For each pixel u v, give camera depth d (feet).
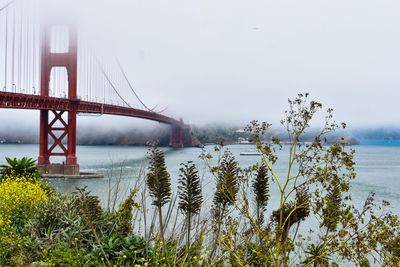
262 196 23.00
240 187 24.26
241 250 22.47
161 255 26.11
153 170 23.88
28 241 35.70
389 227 18.94
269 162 21.15
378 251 18.97
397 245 18.69
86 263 28.89
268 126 21.25
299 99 29.14
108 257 29.04
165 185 23.84
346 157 19.12
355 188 181.57
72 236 33.47
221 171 22.95
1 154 554.46
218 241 22.66
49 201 42.50
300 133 19.92
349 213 19.27
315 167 19.61
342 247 19.39
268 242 20.93
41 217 39.32
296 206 20.58
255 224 21.39
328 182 19.81
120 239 30.32
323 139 21.35
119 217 33.65
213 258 24.38
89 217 27.89
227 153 23.45
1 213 40.57
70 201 41.37
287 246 20.77
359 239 19.04
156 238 28.60
